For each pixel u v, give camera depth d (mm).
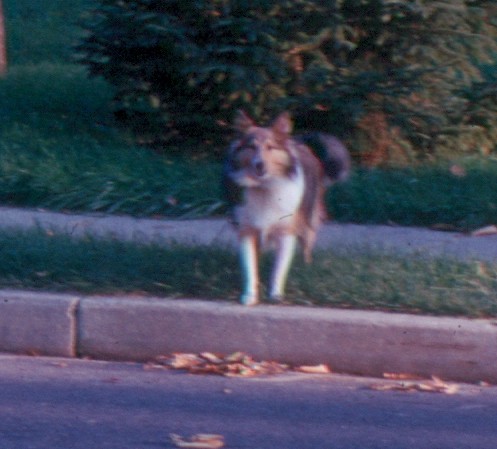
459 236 11750
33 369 8383
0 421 7160
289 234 9039
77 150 14297
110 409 7438
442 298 8844
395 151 14352
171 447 6746
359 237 11523
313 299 8969
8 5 27234
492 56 16672
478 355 8312
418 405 7680
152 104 14680
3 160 13633
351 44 13703
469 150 14992
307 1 13547
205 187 12953
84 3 27047
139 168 13594
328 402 7695
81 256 9750
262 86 13914
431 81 14094
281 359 8555
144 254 9867
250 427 7133
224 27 13617
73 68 21484
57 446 6742
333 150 10070
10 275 9359
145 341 8703
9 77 19922
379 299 8859
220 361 8484
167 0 13773
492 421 7375
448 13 13766
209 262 9641
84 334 8758
